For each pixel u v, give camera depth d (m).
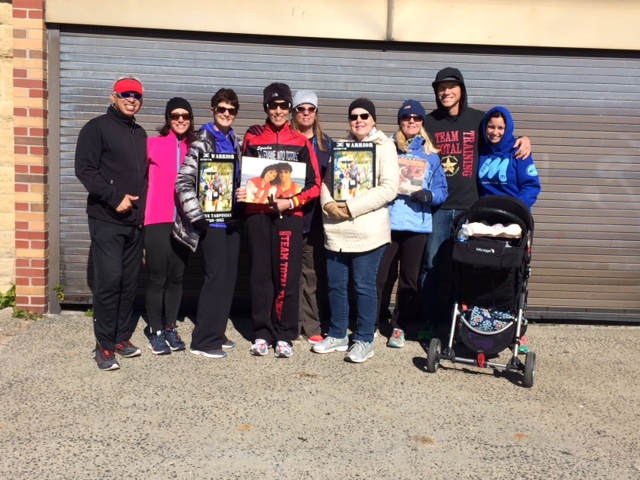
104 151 4.76
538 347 5.74
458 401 4.50
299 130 5.29
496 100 6.23
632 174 6.32
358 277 5.12
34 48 5.84
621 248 6.39
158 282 5.16
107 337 4.88
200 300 5.17
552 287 6.42
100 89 6.03
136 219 4.87
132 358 5.12
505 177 5.32
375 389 4.65
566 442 3.98
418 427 4.11
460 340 5.49
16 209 5.97
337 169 5.02
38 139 5.93
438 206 5.62
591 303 6.43
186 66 6.08
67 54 5.99
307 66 6.15
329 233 5.09
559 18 6.04
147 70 6.06
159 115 6.11
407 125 5.30
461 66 6.20
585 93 6.25
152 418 4.12
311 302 5.62
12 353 5.14
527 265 4.87
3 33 6.03
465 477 3.57
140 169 4.88
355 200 4.94
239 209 5.18
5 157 6.14
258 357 5.21
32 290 6.05
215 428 4.02
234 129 6.16
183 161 5.04
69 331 5.70
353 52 6.16
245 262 6.34
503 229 4.71
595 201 6.34
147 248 5.08
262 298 5.21
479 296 4.89
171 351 5.29
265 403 4.38
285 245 5.07
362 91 6.19
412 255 5.50
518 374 5.04
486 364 4.85
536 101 6.24
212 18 5.95
